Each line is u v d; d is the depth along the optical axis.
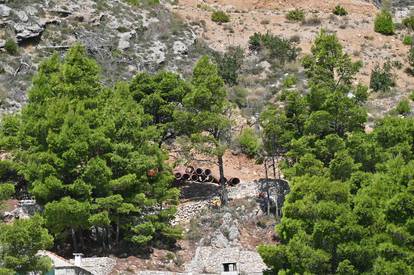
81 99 76.00
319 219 59.56
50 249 70.94
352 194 65.19
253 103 95.12
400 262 56.88
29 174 70.50
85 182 69.75
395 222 59.25
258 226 76.25
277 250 61.19
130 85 82.69
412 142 69.75
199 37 110.44
